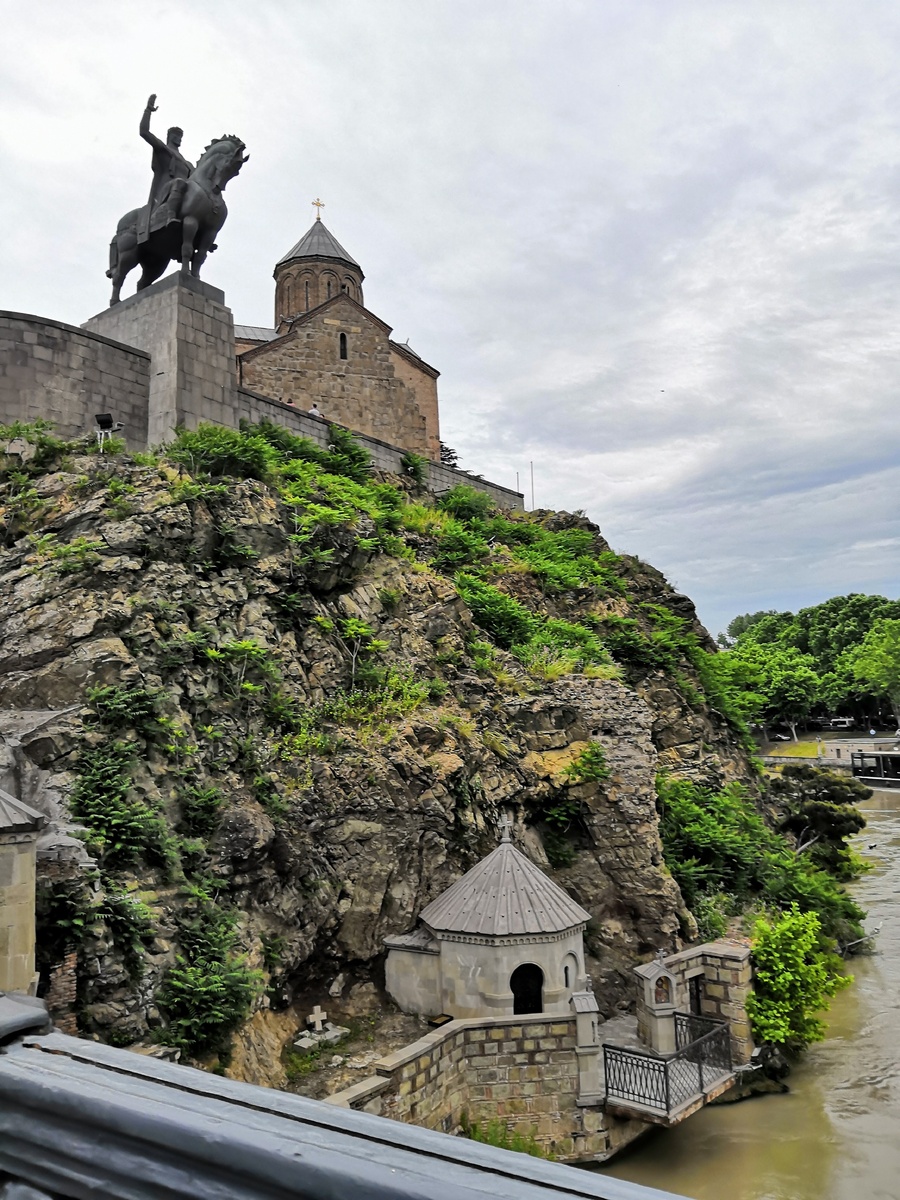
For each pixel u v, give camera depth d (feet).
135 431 94.63
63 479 78.23
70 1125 6.26
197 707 67.31
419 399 178.09
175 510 75.05
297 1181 5.24
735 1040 81.05
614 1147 67.26
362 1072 60.70
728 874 106.73
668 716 131.03
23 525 75.25
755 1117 74.38
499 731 90.53
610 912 87.71
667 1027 72.95
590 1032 66.95
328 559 85.05
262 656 73.46
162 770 61.57
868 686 327.88
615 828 89.20
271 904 64.34
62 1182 6.13
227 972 53.98
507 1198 4.84
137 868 55.57
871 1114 75.00
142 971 50.70
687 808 107.96
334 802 71.41
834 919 115.65
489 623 114.11
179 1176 5.66
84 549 69.21
